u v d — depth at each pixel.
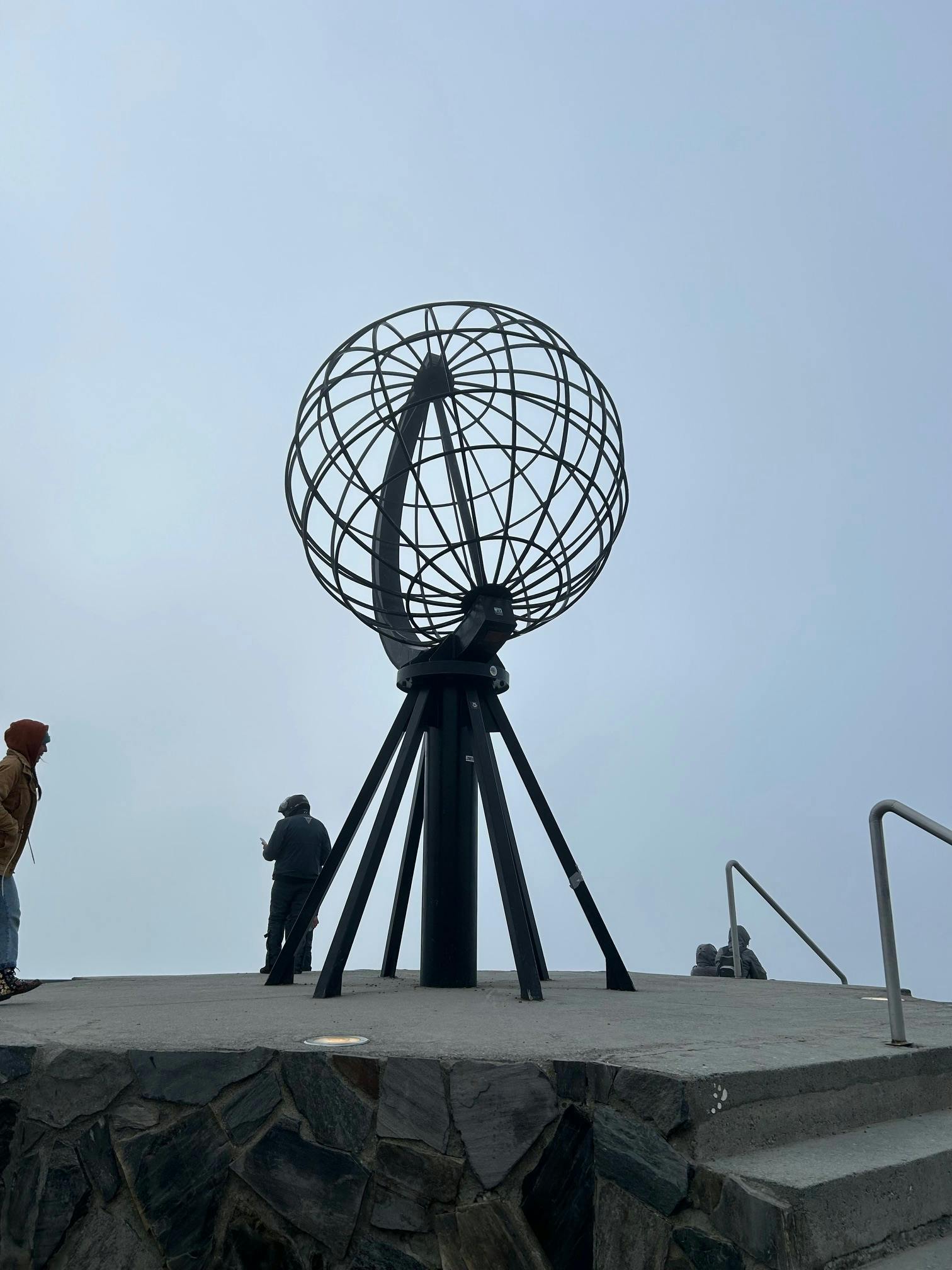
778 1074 2.47
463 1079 2.56
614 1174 2.30
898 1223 2.26
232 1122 2.77
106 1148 2.88
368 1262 2.51
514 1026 3.27
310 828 7.83
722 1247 2.09
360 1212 2.56
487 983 5.67
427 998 4.52
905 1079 2.90
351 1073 2.68
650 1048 2.71
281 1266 2.60
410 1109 2.58
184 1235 2.72
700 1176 2.18
